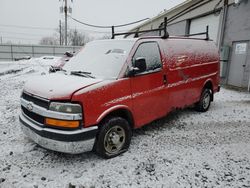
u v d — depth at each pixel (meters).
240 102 7.52
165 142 4.19
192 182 2.99
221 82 11.80
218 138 4.43
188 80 5.10
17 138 4.23
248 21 9.91
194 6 14.48
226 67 11.43
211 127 5.04
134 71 3.63
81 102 3.02
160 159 3.56
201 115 5.93
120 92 3.48
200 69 5.54
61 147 3.01
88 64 4.03
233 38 10.93
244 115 6.00
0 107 6.40
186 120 5.49
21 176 3.06
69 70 4.12
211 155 3.73
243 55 10.29
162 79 4.29
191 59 5.18
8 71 14.99
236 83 10.83
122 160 3.51
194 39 5.55
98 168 3.28
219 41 11.87
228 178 3.10
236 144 4.17
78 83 3.25
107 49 4.16
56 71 4.24
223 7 11.49
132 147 3.95
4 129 4.69
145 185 2.92
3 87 9.53
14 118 5.38
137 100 3.79
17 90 8.86
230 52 11.19
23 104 3.52
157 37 4.41
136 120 3.87
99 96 3.20
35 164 3.36
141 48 3.98
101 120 3.29
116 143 3.57
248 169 3.34
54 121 3.00
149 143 4.12
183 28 16.22
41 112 3.11
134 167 3.32
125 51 3.84
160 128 4.92
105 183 2.94
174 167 3.34
